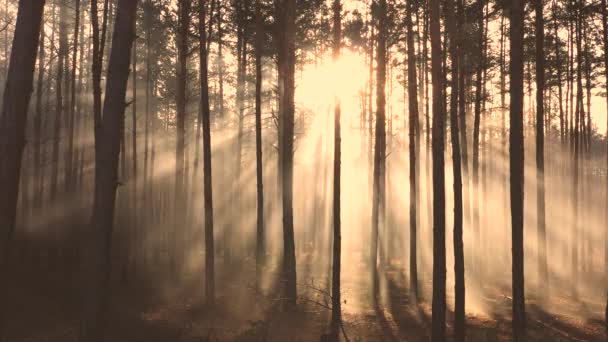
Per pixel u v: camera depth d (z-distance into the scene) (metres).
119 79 5.77
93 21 12.65
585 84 27.91
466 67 21.14
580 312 17.75
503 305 18.70
